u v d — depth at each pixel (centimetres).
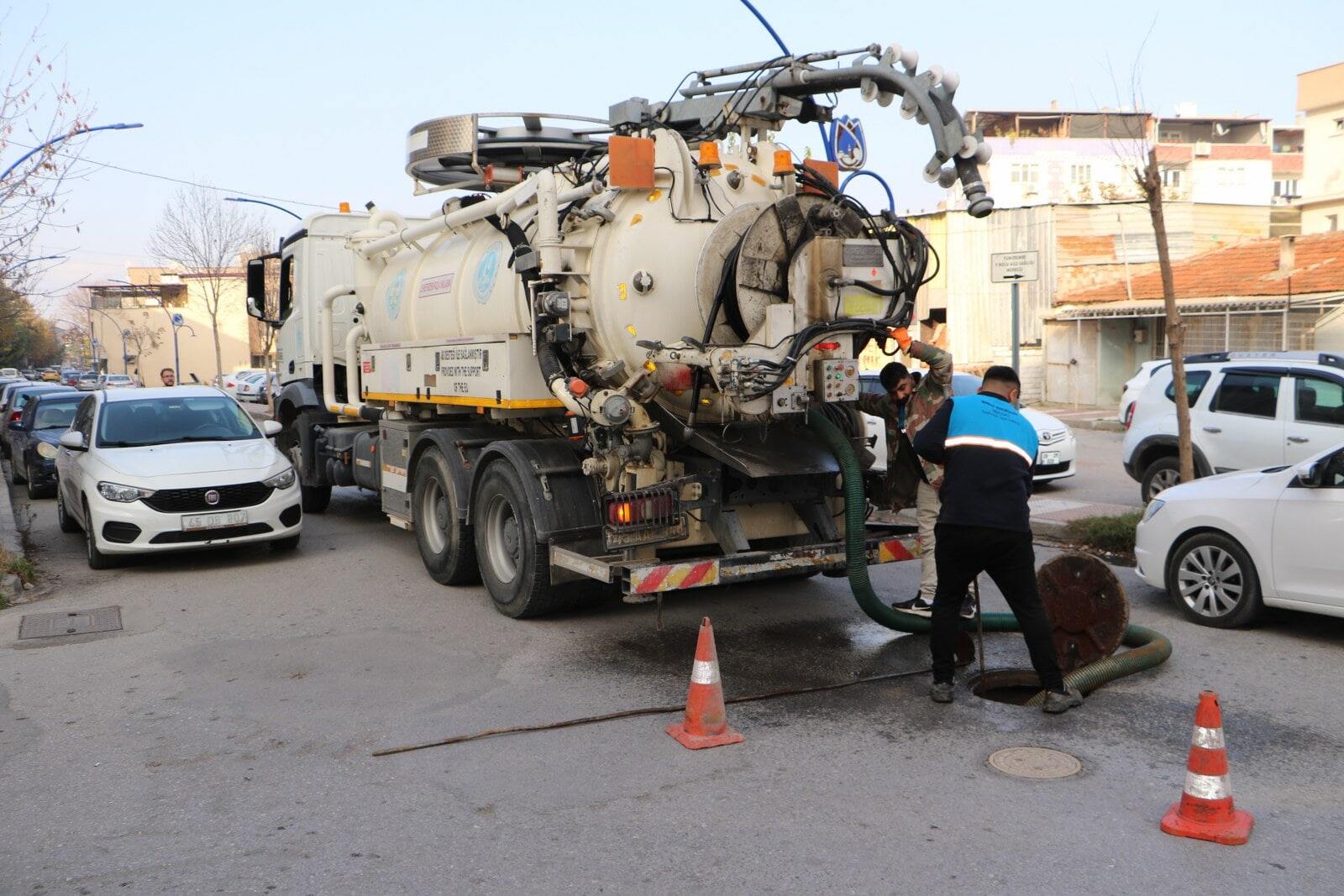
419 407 1001
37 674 678
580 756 521
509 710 589
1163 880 388
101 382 3888
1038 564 955
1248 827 424
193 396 1168
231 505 1005
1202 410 1124
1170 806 452
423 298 938
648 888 389
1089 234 3058
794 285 650
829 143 730
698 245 684
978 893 381
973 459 575
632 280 692
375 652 712
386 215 1077
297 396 1290
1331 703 581
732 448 696
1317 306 2252
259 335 7144
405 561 1030
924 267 694
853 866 403
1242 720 556
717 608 823
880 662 675
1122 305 2672
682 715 579
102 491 982
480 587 910
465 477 865
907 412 725
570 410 723
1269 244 2697
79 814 465
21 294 1565
